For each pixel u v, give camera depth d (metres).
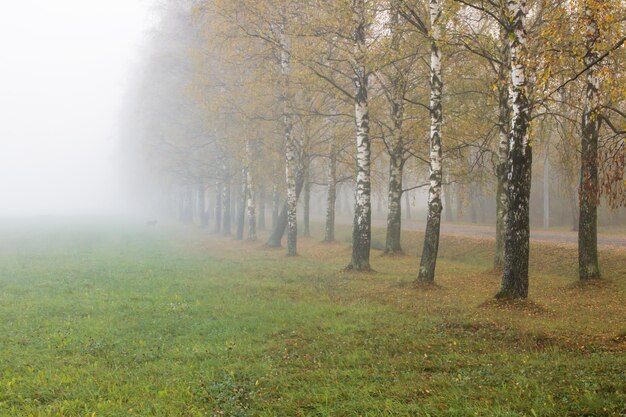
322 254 30.77
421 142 24.67
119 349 10.13
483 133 20.30
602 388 7.23
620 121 15.07
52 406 7.13
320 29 19.33
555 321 11.70
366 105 20.84
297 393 7.58
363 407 6.93
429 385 7.79
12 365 8.93
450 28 15.75
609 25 9.91
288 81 24.48
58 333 11.20
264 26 22.58
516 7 12.45
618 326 11.01
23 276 21.17
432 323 11.81
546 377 7.82
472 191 26.97
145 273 21.89
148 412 6.90
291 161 29.17
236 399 7.40
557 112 16.05
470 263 27.94
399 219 28.05
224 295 16.12
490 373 8.29
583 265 16.47
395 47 17.53
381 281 18.89
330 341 10.58
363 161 21.08
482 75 20.27
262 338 10.91
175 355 9.68
